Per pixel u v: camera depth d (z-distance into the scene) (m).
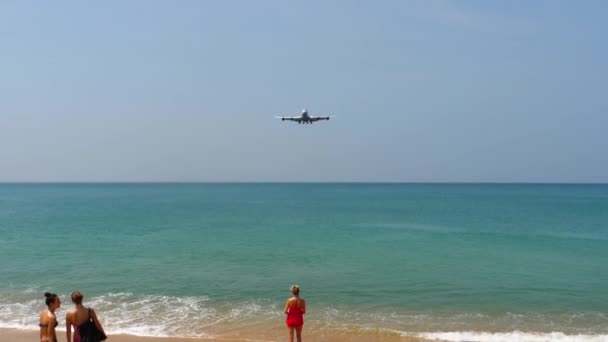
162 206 90.81
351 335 15.42
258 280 23.23
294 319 13.57
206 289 21.45
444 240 38.78
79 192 194.75
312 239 39.19
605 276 24.09
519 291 21.12
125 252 31.94
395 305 19.03
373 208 85.75
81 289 21.38
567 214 69.31
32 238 39.31
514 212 74.00
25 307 18.50
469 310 18.33
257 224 53.06
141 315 17.56
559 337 15.17
